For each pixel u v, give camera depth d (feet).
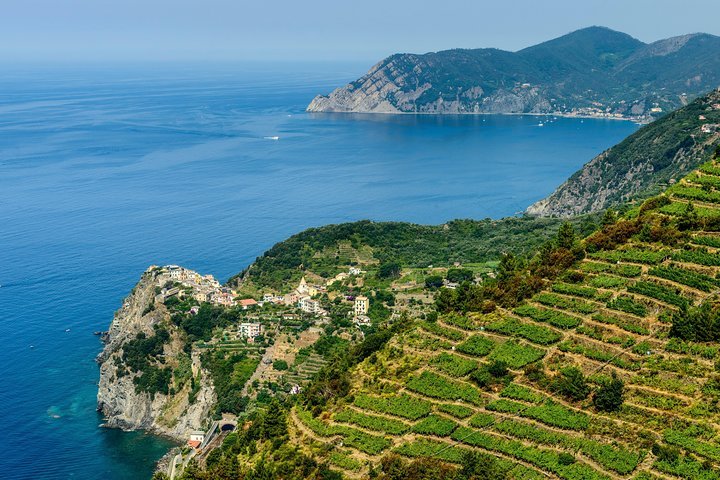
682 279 647.97
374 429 582.35
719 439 489.67
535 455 513.04
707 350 561.43
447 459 528.22
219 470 622.54
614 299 649.20
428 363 643.45
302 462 571.28
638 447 502.79
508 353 621.72
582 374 571.28
